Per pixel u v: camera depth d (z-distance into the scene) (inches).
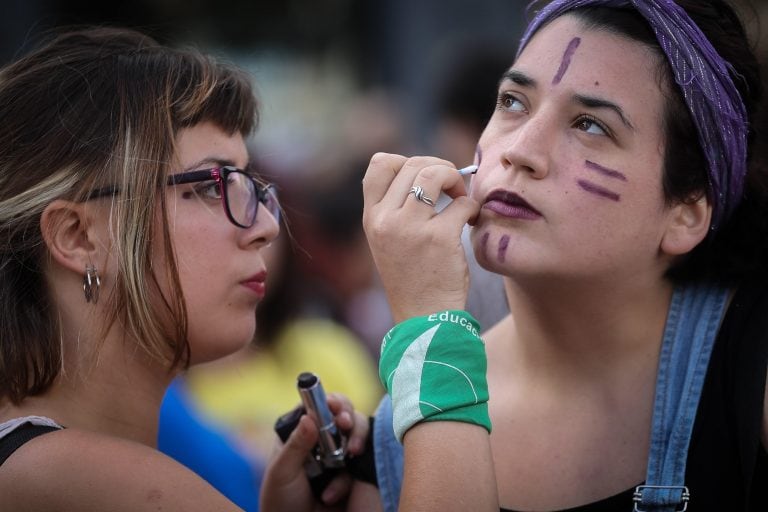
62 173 61.2
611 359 62.0
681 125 56.9
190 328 64.4
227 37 273.6
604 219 56.6
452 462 54.3
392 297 59.2
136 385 65.2
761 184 61.2
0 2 201.5
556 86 57.4
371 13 249.8
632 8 57.7
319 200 156.1
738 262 60.9
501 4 211.6
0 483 57.4
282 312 118.0
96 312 62.6
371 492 70.6
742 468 56.3
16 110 62.8
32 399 62.2
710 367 58.8
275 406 112.2
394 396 56.9
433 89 158.2
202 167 64.1
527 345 64.8
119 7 233.0
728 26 60.8
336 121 250.7
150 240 61.9
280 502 71.5
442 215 59.2
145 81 63.7
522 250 56.9
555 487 62.1
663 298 61.8
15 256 61.7
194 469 93.7
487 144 61.2
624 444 61.2
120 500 56.9
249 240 66.1
